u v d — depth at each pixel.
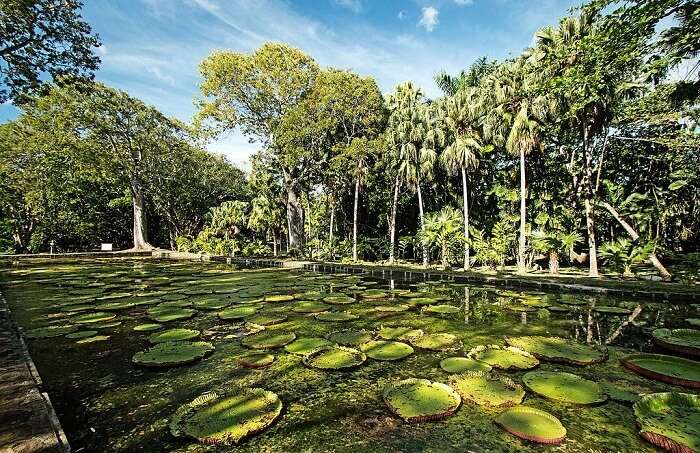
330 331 5.05
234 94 17.42
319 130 15.91
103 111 20.06
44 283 9.93
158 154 23.28
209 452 2.32
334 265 13.25
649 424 2.51
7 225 20.58
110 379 3.50
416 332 4.93
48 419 2.04
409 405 2.85
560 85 7.53
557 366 3.72
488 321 5.55
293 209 19.28
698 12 5.12
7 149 19.47
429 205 20.81
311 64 17.30
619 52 6.22
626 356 3.83
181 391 3.23
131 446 2.41
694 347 3.97
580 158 15.05
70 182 23.30
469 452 2.28
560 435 2.41
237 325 5.42
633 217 13.24
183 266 15.20
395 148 16.53
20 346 3.51
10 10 8.35
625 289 7.44
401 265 15.32
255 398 3.00
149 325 5.40
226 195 31.70
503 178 17.12
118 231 28.61
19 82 9.30
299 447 2.36
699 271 11.20
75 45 9.84
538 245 12.79
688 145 11.45
